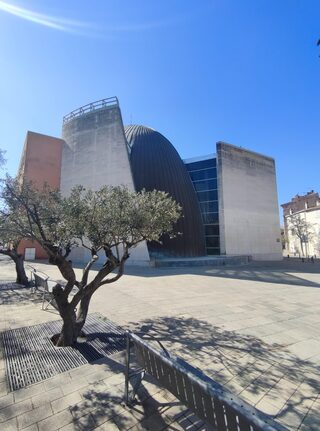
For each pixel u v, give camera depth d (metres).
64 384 4.11
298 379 4.37
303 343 5.92
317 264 29.44
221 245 31.72
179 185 30.66
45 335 6.13
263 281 15.77
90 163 29.08
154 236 6.44
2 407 3.53
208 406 2.52
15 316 7.54
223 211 32.28
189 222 29.81
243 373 4.54
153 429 3.17
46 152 33.59
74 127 31.00
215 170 33.97
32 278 13.50
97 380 4.24
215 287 13.20
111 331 6.45
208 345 5.70
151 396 3.81
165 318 7.59
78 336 6.02
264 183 37.78
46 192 6.66
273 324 7.24
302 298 11.00
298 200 63.44
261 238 35.66
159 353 3.10
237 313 8.27
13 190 5.96
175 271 19.83
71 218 5.75
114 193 6.44
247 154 36.50
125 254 6.25
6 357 5.03
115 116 28.59
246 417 1.99
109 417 3.36
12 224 6.16
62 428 3.16
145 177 28.64
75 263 25.67
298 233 55.66
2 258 30.28
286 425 3.27
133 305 9.05
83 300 6.33
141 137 31.95
